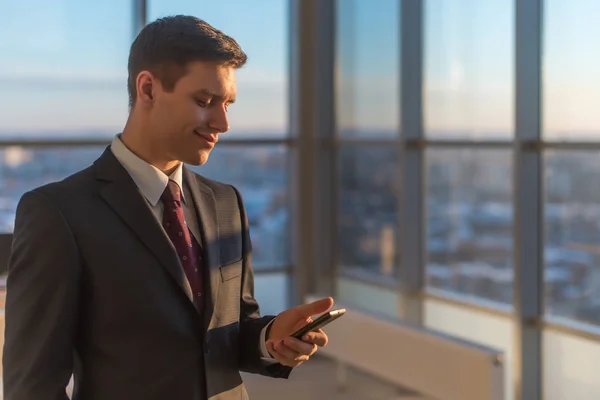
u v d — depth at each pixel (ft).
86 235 4.43
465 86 16.88
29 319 4.32
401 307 19.17
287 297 22.31
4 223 18.26
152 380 4.50
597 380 13.99
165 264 4.57
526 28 14.89
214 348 4.78
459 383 13.80
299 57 21.57
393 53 19.26
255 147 21.39
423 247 18.80
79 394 4.57
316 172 22.00
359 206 21.08
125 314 4.45
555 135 14.73
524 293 15.28
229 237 5.16
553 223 14.96
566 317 14.78
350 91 21.25
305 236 22.11
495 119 16.02
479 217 16.67
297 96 21.70
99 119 18.86
